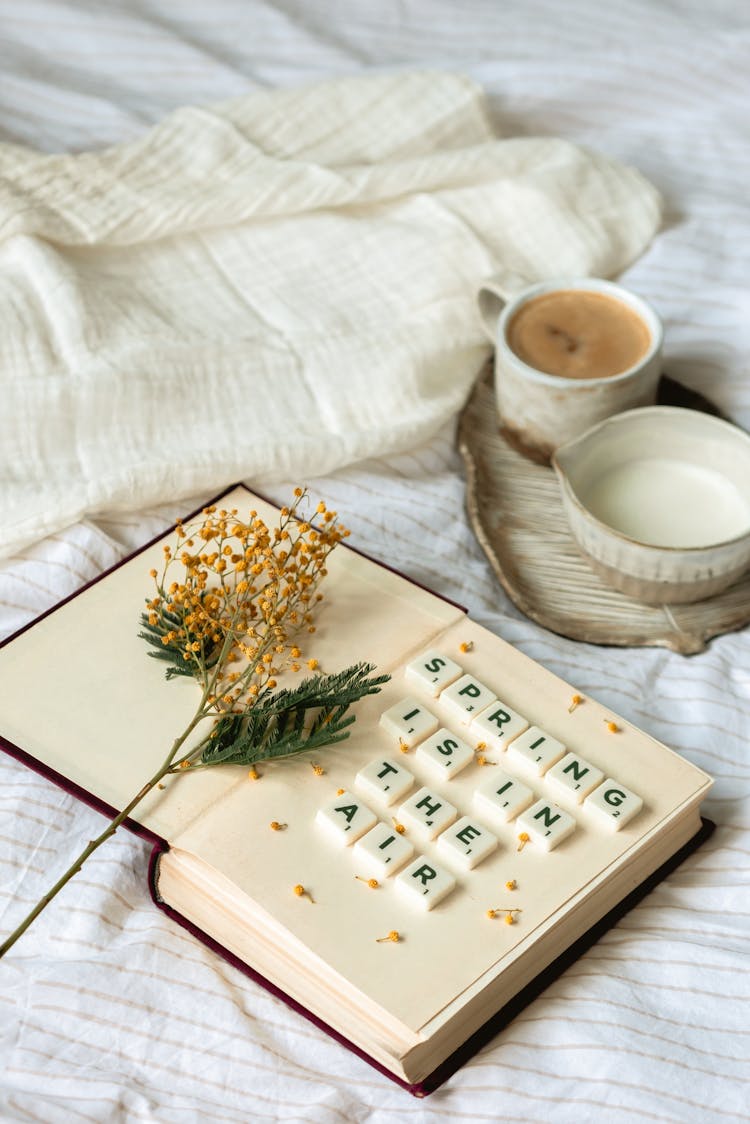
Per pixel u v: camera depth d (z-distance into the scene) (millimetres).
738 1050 936
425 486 1159
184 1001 949
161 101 1343
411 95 1303
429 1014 900
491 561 1114
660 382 1175
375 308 1200
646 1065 927
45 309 1152
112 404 1124
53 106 1317
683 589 1066
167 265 1211
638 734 999
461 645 1028
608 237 1244
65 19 1357
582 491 1103
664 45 1366
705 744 1042
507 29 1408
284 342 1171
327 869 943
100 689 1006
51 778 973
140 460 1108
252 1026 944
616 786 971
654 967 961
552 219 1240
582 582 1107
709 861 997
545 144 1277
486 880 942
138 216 1202
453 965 915
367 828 953
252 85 1344
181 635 997
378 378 1163
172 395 1136
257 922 938
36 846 996
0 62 1337
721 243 1257
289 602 1015
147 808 960
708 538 1085
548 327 1144
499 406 1152
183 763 966
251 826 956
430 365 1185
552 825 955
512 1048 935
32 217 1179
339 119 1288
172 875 965
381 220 1241
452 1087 927
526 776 979
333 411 1151
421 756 980
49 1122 913
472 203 1251
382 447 1147
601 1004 946
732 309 1205
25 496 1090
